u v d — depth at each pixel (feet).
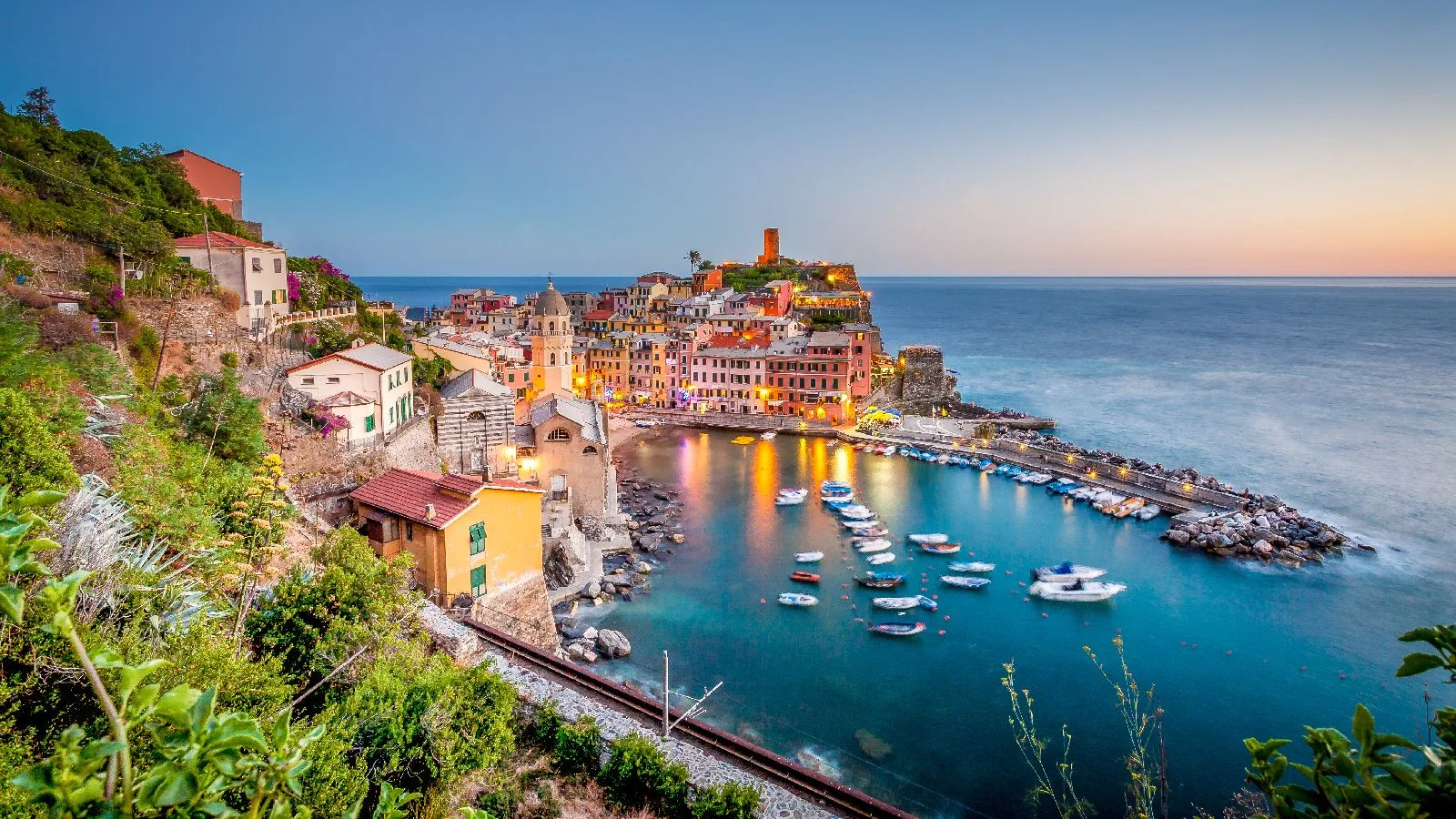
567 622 187.73
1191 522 265.13
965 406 500.74
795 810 84.12
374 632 77.61
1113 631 192.13
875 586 216.74
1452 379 592.60
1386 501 301.02
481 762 68.23
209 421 131.75
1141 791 68.44
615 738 92.84
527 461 239.09
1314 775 18.10
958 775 135.23
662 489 319.27
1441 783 16.10
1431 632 16.90
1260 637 188.96
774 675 168.25
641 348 507.71
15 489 55.11
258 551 77.10
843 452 398.01
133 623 49.24
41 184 177.27
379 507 145.38
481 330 524.93
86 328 128.06
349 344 235.40
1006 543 256.11
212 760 15.96
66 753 14.76
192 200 245.86
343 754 57.06
